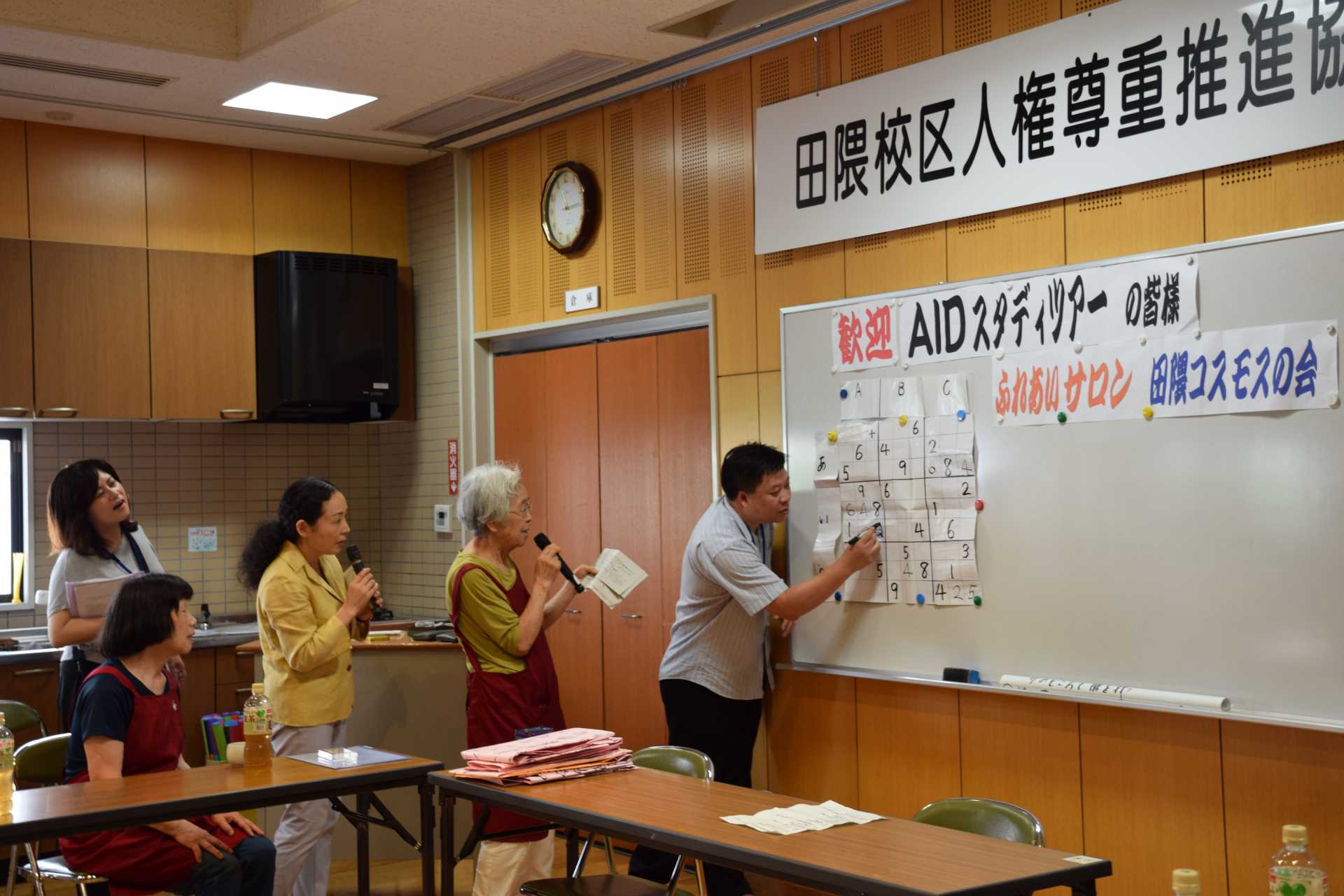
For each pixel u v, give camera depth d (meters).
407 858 5.87
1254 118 3.67
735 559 4.56
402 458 7.15
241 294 6.55
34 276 5.99
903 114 4.61
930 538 4.48
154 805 3.38
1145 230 3.96
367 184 6.98
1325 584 3.53
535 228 6.30
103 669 3.87
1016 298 4.25
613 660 5.93
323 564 4.87
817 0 4.68
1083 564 4.07
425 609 7.00
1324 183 3.56
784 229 5.03
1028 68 4.23
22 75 5.44
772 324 5.11
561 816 3.27
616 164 5.82
